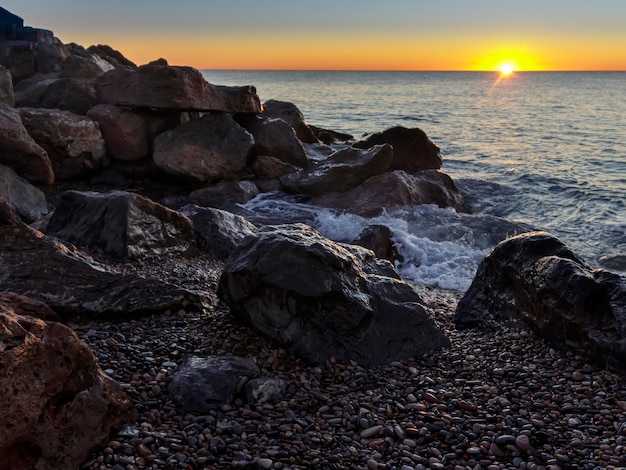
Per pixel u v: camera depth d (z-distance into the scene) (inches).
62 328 175.8
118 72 675.4
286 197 653.9
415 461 179.6
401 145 757.3
